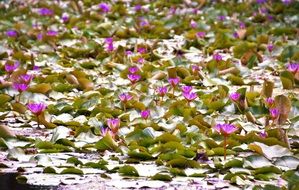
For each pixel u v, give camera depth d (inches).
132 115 405.1
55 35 665.6
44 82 496.4
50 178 308.7
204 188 295.4
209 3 895.1
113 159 337.1
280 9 828.6
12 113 425.4
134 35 706.2
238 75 529.0
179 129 371.2
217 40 647.8
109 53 588.7
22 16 824.9
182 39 697.6
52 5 885.2
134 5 908.0
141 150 345.1
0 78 517.0
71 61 574.6
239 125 383.2
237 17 803.4
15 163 331.9
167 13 830.5
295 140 372.2
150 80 501.0
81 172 315.3
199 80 506.6
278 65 559.8
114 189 293.7
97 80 510.0
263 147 342.0
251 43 636.1
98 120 391.9
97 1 920.9
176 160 323.9
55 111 419.8
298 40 673.6
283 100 388.5
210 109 418.0
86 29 719.1
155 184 299.9
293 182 287.6
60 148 352.8
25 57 579.5
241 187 297.0
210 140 350.6
